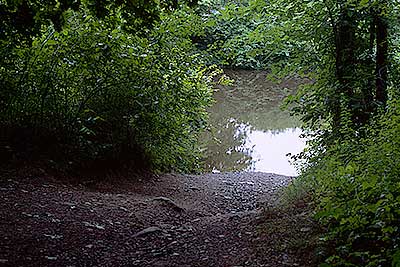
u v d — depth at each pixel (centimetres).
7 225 501
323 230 478
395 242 373
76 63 820
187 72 1112
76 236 517
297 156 909
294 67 882
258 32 917
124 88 896
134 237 550
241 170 1354
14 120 771
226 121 2023
